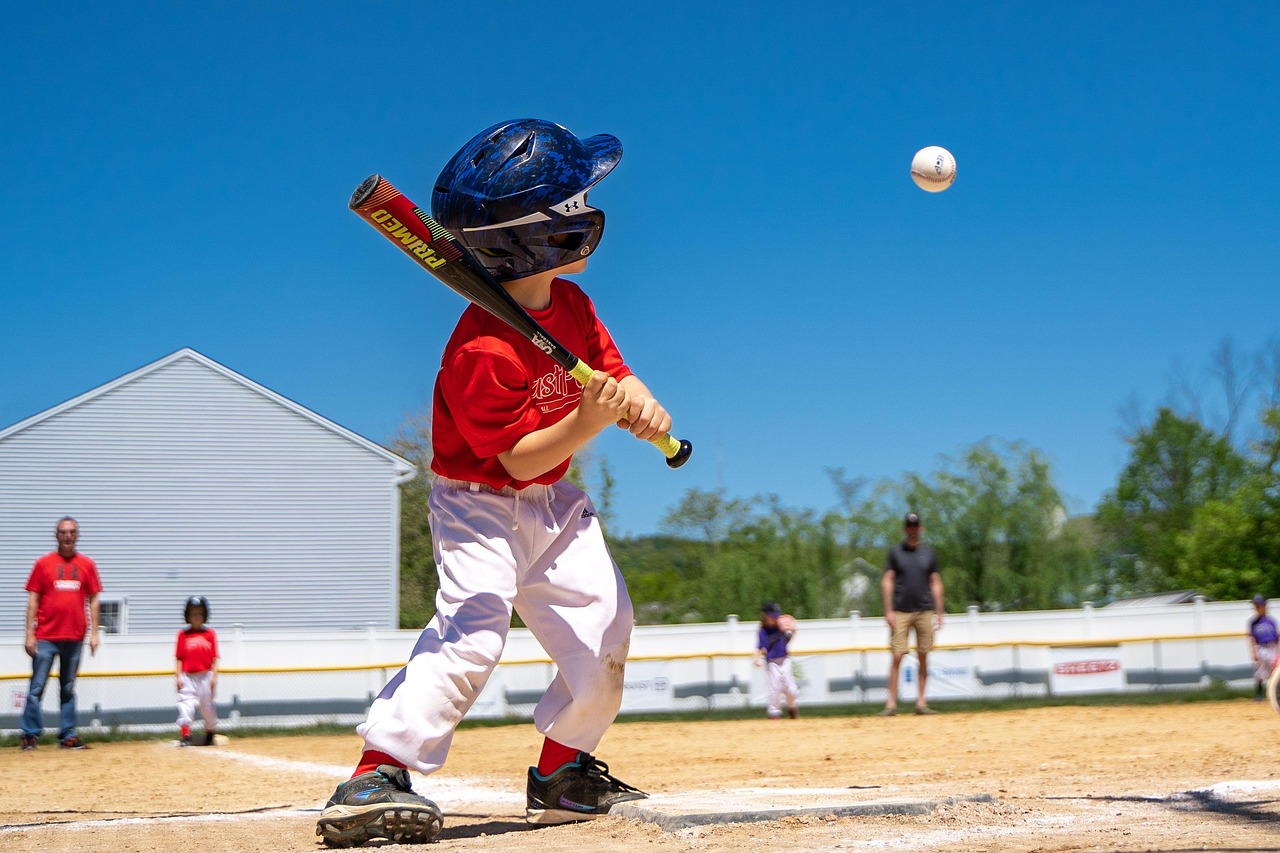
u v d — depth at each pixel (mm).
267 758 8914
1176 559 42188
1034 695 16922
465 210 3578
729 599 34250
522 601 3801
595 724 3869
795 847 2941
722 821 3293
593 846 3053
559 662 3832
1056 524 34625
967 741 7809
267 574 29812
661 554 45156
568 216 3621
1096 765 5555
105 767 7938
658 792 4859
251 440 30094
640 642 18266
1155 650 17344
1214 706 11906
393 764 3469
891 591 11914
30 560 28141
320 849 3338
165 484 29375
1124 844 2836
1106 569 44031
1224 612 19547
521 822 4062
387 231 3139
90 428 28984
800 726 10484
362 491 30750
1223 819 3312
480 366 3457
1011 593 33406
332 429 30672
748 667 16875
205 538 29484
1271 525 35312
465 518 3604
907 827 3268
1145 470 47375
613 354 4059
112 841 3617
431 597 36438
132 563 28875
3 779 6875
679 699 16422
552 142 3641
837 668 16766
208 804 5148
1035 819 3414
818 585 33594
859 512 34969
